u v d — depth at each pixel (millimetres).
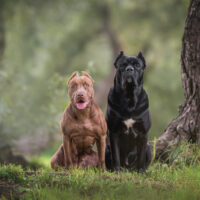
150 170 8508
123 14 36844
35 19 29516
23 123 18844
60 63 41875
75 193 6531
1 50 22969
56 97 15305
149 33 37000
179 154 9320
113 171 8867
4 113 17219
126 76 8445
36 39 33375
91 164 9188
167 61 37156
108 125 8844
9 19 25875
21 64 35344
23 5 26062
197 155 9211
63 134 8672
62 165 9234
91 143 8883
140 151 8852
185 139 9773
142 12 35875
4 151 14414
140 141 8859
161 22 35625
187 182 7293
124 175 7648
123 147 9039
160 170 8414
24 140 20391
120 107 8602
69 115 8555
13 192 6609
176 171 8227
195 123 9664
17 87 18672
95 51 44688
